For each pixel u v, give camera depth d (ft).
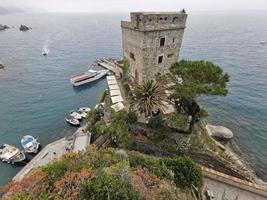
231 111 151.74
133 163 55.83
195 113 89.56
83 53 331.77
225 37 457.68
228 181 69.77
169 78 95.96
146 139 89.66
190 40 417.49
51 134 133.59
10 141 127.03
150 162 58.18
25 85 204.23
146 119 93.04
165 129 87.45
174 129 89.10
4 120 147.33
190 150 87.92
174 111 97.71
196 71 77.82
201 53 306.55
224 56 288.51
